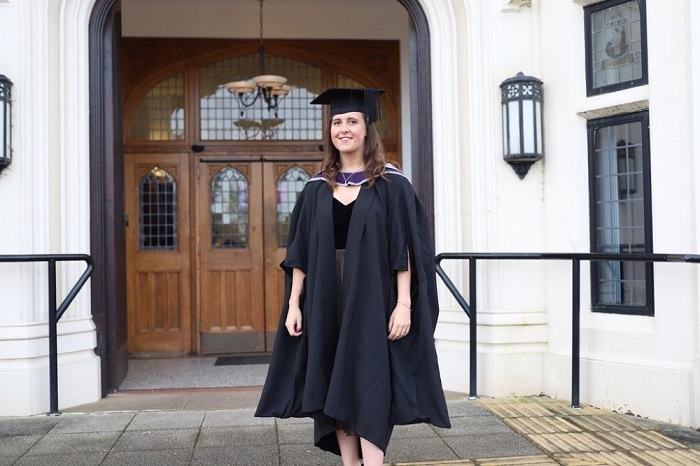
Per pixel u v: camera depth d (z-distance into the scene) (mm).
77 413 4371
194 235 7137
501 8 4879
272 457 3512
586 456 3488
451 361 4980
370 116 2785
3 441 3793
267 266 7191
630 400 4285
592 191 4664
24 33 4500
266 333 7160
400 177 2781
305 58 7336
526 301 4891
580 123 4672
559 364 4711
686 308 4062
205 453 3578
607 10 4574
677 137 4082
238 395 4875
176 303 7102
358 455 2840
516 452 3562
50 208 4625
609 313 4543
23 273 4438
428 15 5168
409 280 2729
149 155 7129
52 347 4289
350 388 2621
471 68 4945
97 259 4863
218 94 7242
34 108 4535
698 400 3936
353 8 7328
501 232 4859
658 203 4172
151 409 4484
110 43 4969
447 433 3898
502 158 4875
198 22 7160
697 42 3977
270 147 7234
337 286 2730
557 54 4754
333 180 2777
